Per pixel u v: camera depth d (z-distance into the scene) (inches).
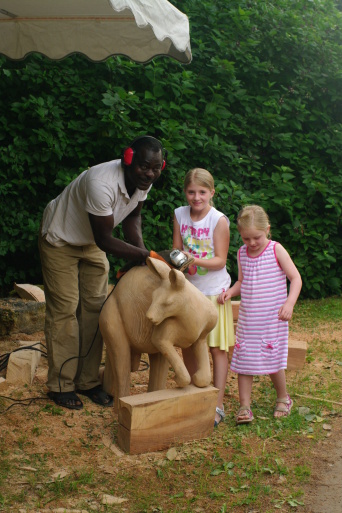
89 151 269.4
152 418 138.2
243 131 305.1
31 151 264.1
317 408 168.9
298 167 322.7
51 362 164.1
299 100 318.7
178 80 282.4
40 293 241.8
